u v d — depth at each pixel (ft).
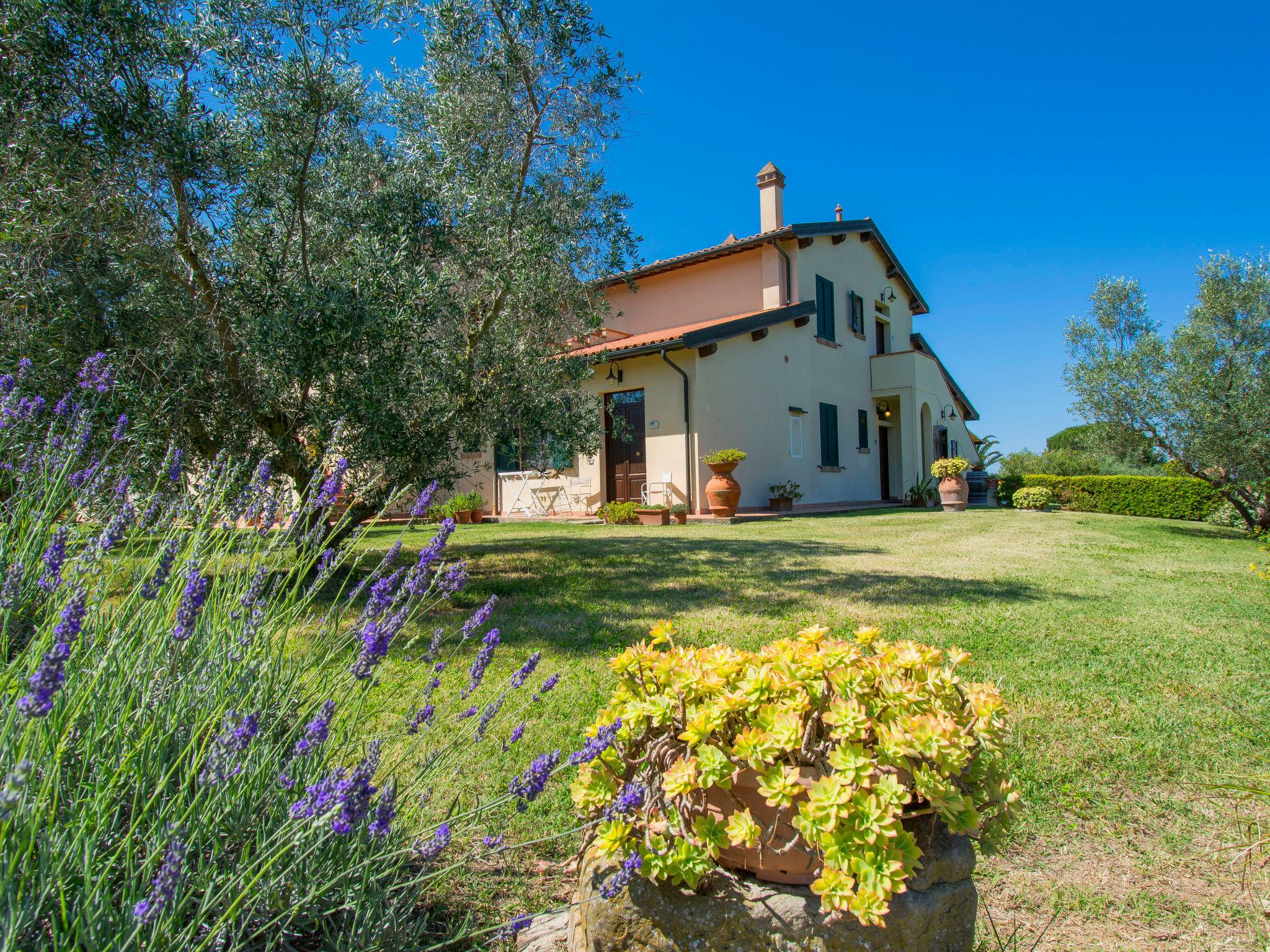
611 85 23.13
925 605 18.84
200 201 16.48
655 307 61.05
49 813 3.79
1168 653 14.49
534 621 17.13
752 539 34.06
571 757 5.04
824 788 4.47
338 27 18.02
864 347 67.21
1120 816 8.37
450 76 21.29
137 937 3.47
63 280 13.92
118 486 7.78
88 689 4.50
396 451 18.51
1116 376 38.96
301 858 4.05
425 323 17.94
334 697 6.16
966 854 5.08
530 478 52.29
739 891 5.01
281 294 16.48
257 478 7.32
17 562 5.40
